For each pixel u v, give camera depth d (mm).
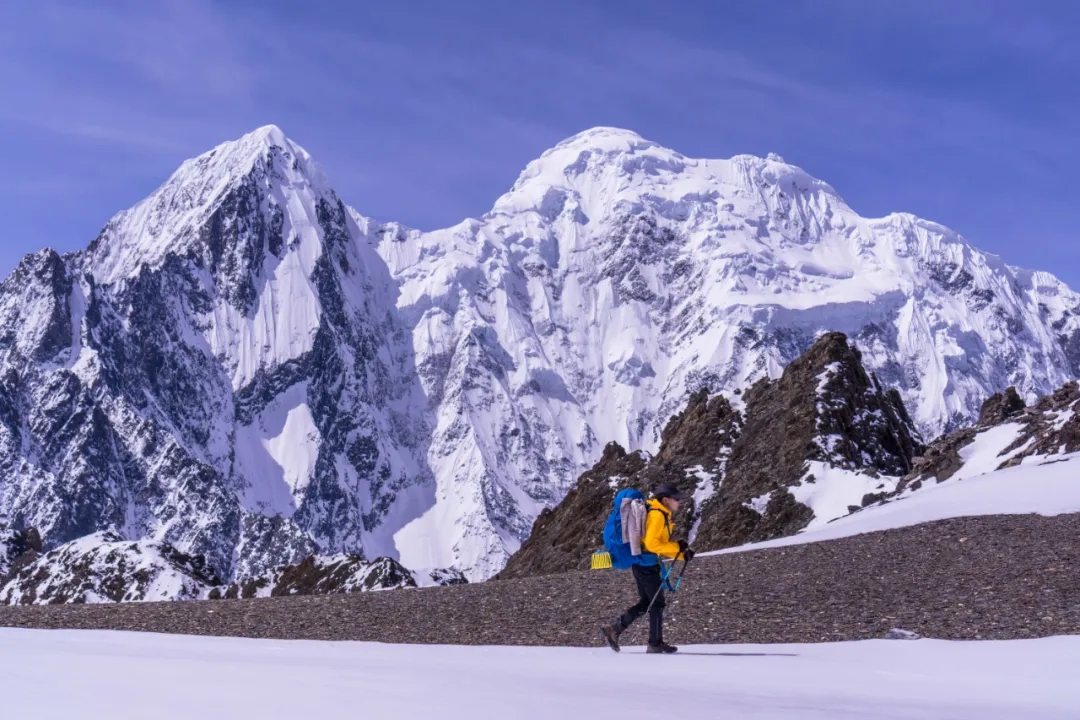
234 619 20203
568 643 17031
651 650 14945
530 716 8469
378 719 8148
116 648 13750
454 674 11297
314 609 21234
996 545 22875
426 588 25359
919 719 8906
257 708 8453
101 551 62594
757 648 15164
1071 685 11086
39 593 60594
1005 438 46844
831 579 20984
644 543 15148
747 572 23156
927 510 32812
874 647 14500
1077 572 18812
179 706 8406
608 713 8727
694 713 8883
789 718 8734
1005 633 15227
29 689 9094
